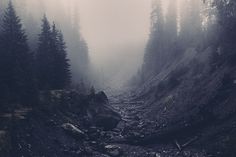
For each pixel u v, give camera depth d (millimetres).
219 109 46469
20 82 45312
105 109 58375
